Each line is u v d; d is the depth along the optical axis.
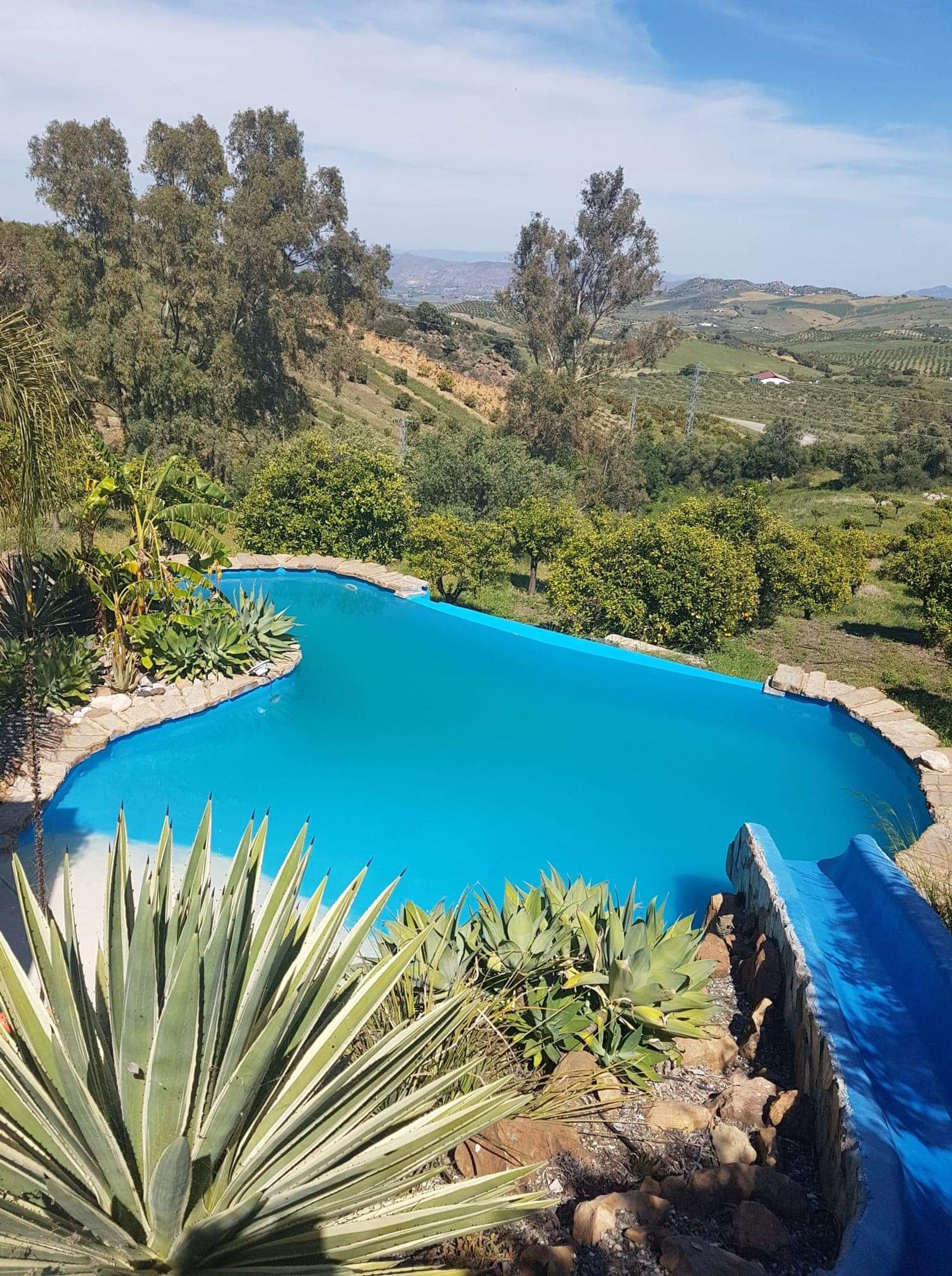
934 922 4.78
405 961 3.08
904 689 12.96
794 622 17.23
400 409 54.72
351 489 17.33
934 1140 3.45
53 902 6.43
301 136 35.69
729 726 11.07
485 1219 2.61
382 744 9.95
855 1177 3.06
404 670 12.37
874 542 22.73
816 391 104.19
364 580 16.27
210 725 10.11
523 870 7.57
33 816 7.54
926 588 14.66
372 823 8.19
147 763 9.09
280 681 11.55
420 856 7.68
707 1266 2.80
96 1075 2.62
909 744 10.27
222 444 29.31
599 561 15.26
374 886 7.14
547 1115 3.79
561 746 10.23
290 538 17.55
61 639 9.97
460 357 79.88
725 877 7.68
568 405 41.44
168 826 3.10
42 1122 2.52
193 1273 2.40
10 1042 2.80
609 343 52.03
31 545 6.09
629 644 14.24
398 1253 3.02
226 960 2.69
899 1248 2.74
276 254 31.75
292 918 3.19
